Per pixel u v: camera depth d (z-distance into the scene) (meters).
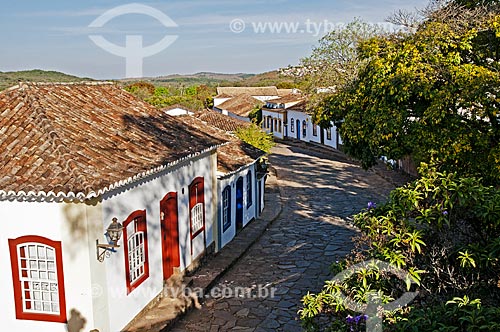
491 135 13.73
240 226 18.05
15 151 9.35
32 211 9.00
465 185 7.02
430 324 5.48
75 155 9.23
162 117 14.51
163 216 12.06
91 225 8.89
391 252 6.66
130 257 10.47
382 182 28.23
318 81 34.84
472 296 6.36
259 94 76.06
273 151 43.28
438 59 14.49
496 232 6.93
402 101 15.02
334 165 35.12
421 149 14.27
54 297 9.37
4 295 9.43
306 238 17.55
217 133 19.33
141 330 10.19
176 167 12.54
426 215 6.96
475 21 14.64
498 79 13.16
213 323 11.00
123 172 9.39
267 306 11.84
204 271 13.88
